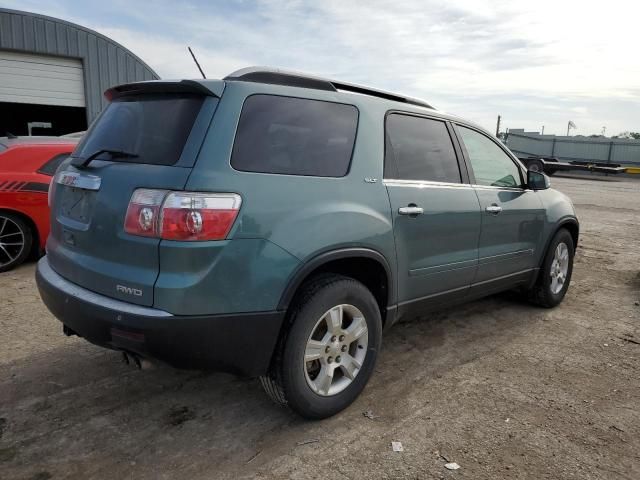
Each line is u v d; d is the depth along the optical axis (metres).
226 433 2.85
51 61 13.14
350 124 3.12
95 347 3.92
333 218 2.82
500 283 4.44
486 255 4.12
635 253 8.07
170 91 2.78
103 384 3.36
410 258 3.40
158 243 2.37
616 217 12.32
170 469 2.53
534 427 2.98
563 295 5.28
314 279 2.88
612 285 6.18
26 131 17.02
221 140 2.51
